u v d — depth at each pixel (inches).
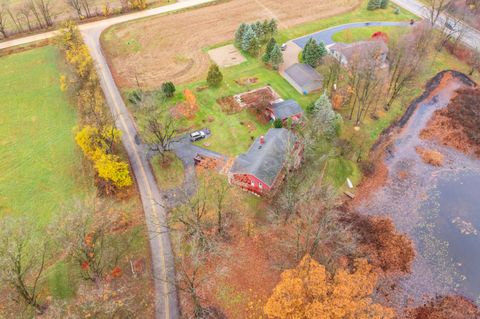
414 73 2755.9
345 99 2723.9
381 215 2048.5
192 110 2672.2
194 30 3791.8
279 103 2613.2
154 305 1593.3
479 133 2556.6
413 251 1873.8
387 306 1647.4
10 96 2881.4
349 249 1798.7
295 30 3804.1
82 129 2165.4
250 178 2003.0
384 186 2213.3
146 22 3944.4
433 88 3009.4
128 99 2783.0
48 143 2429.9
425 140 2536.9
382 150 2442.2
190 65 3253.0
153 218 1959.9
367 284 1357.0
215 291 1649.9
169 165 2274.9
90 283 1626.5
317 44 3132.4
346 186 2191.2
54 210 1991.9
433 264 1822.1
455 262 1835.6
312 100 2802.7
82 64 2743.6
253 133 2493.8
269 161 2042.3
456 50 3408.0
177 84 3009.4
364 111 2711.6
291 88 2950.3
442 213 2070.6
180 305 1594.5
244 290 1657.2
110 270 1708.9
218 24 3900.1
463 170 2327.8
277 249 1814.7
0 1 4456.2
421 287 1726.1
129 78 3080.7
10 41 3654.0
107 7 4116.6
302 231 1852.9
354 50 2989.7
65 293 1609.3
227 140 2447.1
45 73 3149.6
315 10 4197.8
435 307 1648.6
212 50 3464.6
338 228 1847.9
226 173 2207.2
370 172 2284.7
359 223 1994.3
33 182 2160.4
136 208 2021.4
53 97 2849.4
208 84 2955.2
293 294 1264.8
